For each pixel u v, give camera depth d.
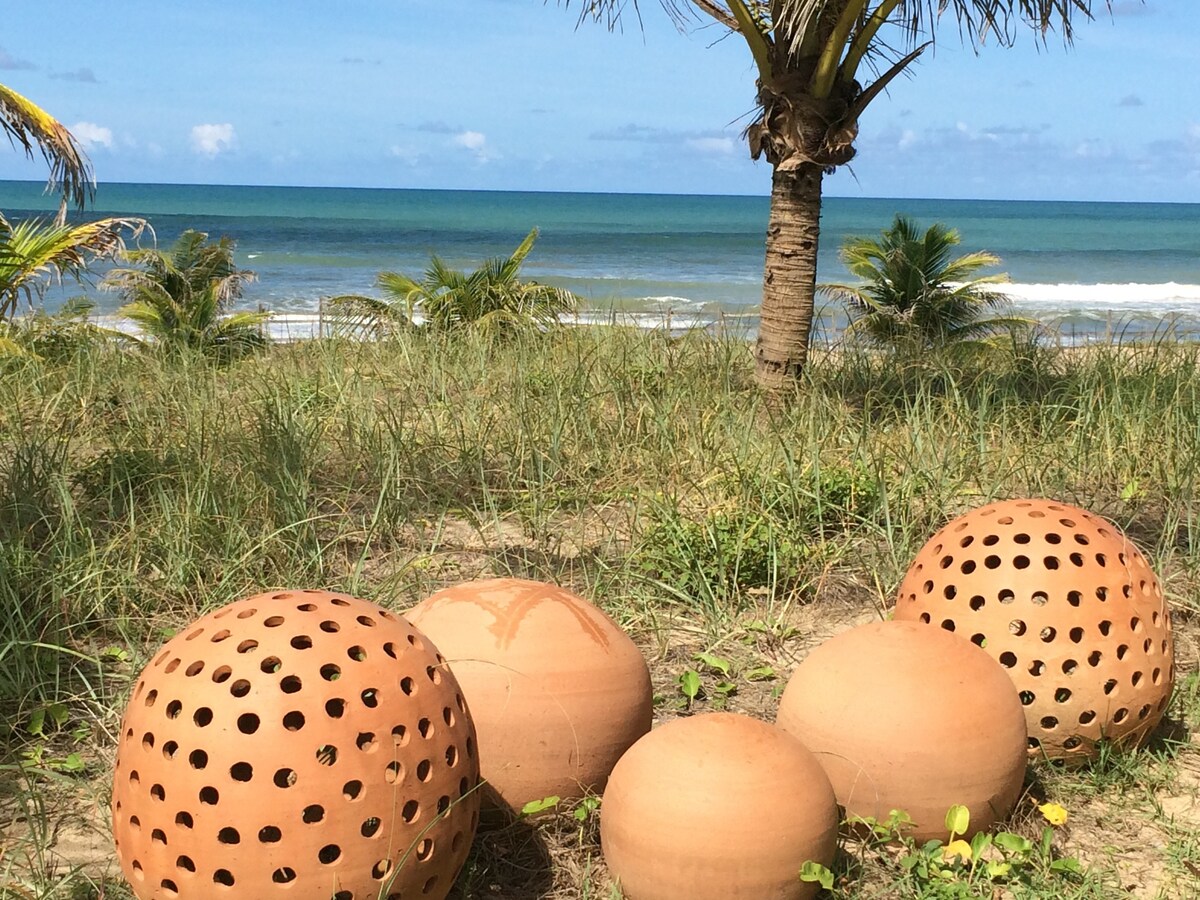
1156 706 3.74
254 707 2.58
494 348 10.71
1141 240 83.94
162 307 14.27
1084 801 3.62
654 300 33.16
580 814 3.26
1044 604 3.65
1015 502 3.95
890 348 10.57
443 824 2.73
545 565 5.61
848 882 3.11
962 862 3.17
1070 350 10.56
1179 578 5.50
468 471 6.94
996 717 3.24
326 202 135.25
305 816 2.55
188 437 6.77
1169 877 3.24
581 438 7.38
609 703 3.33
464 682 3.28
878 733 3.19
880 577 5.51
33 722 3.99
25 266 11.36
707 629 4.93
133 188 189.00
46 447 6.79
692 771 2.86
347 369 9.72
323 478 6.67
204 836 2.54
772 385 8.70
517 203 147.38
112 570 5.00
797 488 6.05
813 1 7.57
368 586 5.29
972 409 7.96
